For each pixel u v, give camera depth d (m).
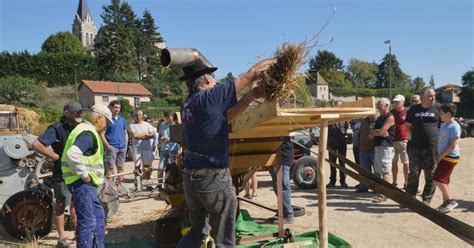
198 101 3.54
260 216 7.21
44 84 76.62
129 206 8.49
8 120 8.39
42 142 5.41
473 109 61.78
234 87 3.48
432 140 7.64
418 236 5.93
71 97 69.62
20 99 53.91
